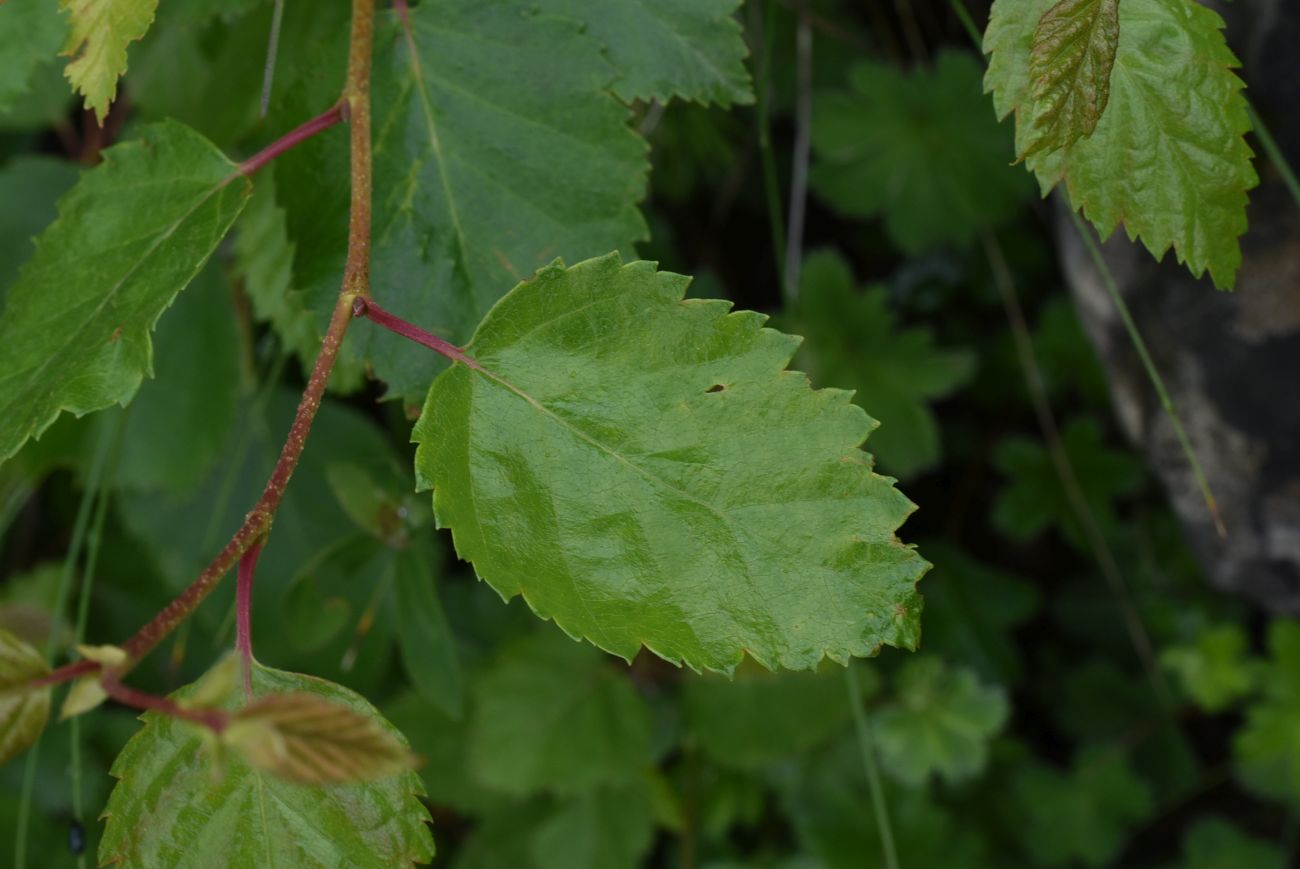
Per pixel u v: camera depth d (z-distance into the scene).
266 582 0.59
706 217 0.81
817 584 0.41
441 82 0.45
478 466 0.42
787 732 0.65
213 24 0.54
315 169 0.45
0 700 0.39
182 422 0.56
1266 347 0.54
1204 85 0.43
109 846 0.42
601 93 0.45
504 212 0.45
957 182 0.67
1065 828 0.72
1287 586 0.61
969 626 0.75
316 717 0.38
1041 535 0.83
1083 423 0.75
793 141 0.77
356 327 0.45
